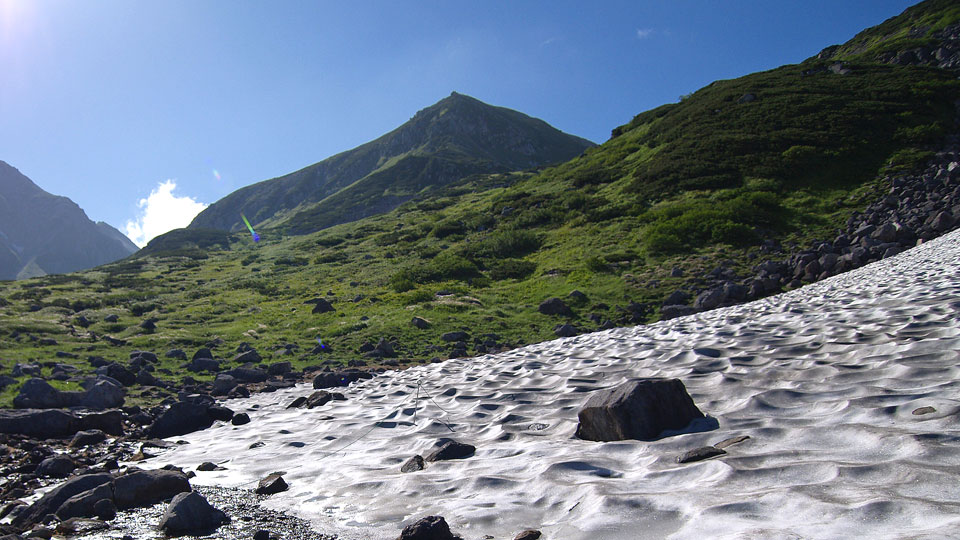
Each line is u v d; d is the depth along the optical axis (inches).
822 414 190.9
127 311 1162.6
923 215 1040.8
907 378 213.3
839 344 315.3
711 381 277.9
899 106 1649.9
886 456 139.6
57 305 1223.5
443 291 1182.3
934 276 561.0
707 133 1818.4
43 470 277.4
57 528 176.6
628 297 995.3
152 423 403.2
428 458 228.5
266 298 1316.4
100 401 486.9
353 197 4675.2
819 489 124.3
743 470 147.6
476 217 2065.7
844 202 1252.5
